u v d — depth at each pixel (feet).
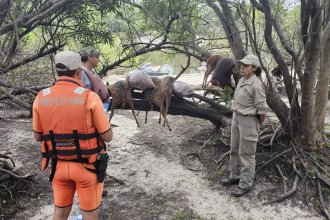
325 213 12.02
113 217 11.78
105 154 8.68
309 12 12.30
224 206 12.44
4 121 21.16
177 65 39.22
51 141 8.09
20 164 15.21
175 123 20.81
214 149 16.79
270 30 12.95
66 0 13.19
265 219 11.74
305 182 13.67
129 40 19.63
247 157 12.65
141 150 17.11
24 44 19.11
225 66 14.87
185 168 15.37
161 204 12.56
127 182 14.11
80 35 18.90
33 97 17.88
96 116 8.00
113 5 16.94
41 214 11.85
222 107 17.12
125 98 14.35
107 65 19.51
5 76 17.81
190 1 16.79
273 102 14.71
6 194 12.55
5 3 12.40
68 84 8.02
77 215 11.34
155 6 16.97
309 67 13.55
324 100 15.53
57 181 8.46
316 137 15.19
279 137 15.55
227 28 14.62
